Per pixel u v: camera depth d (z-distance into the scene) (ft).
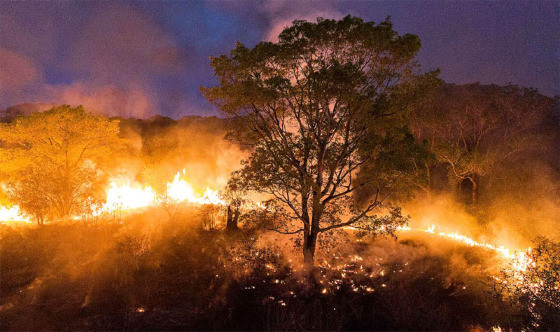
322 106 31.22
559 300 23.08
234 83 32.19
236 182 33.30
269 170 31.27
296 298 27.37
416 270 34.91
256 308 25.68
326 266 34.71
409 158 29.96
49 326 22.22
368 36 29.40
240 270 31.63
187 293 27.86
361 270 33.58
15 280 28.45
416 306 26.78
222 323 23.72
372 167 31.63
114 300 25.93
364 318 25.45
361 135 32.68
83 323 22.79
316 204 31.63
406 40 30.48
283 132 33.60
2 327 21.80
